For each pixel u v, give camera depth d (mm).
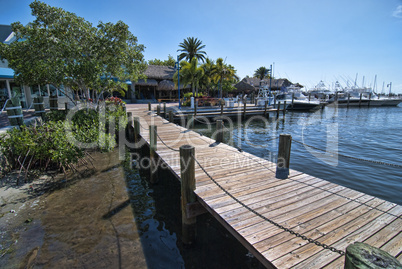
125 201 5461
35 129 6848
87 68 9648
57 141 6773
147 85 29844
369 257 1446
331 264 2527
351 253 1514
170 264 3588
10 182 5938
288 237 2988
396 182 6707
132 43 12445
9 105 7656
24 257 3525
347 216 3451
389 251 2713
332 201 3902
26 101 15883
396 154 9562
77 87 12805
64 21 10141
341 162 8477
